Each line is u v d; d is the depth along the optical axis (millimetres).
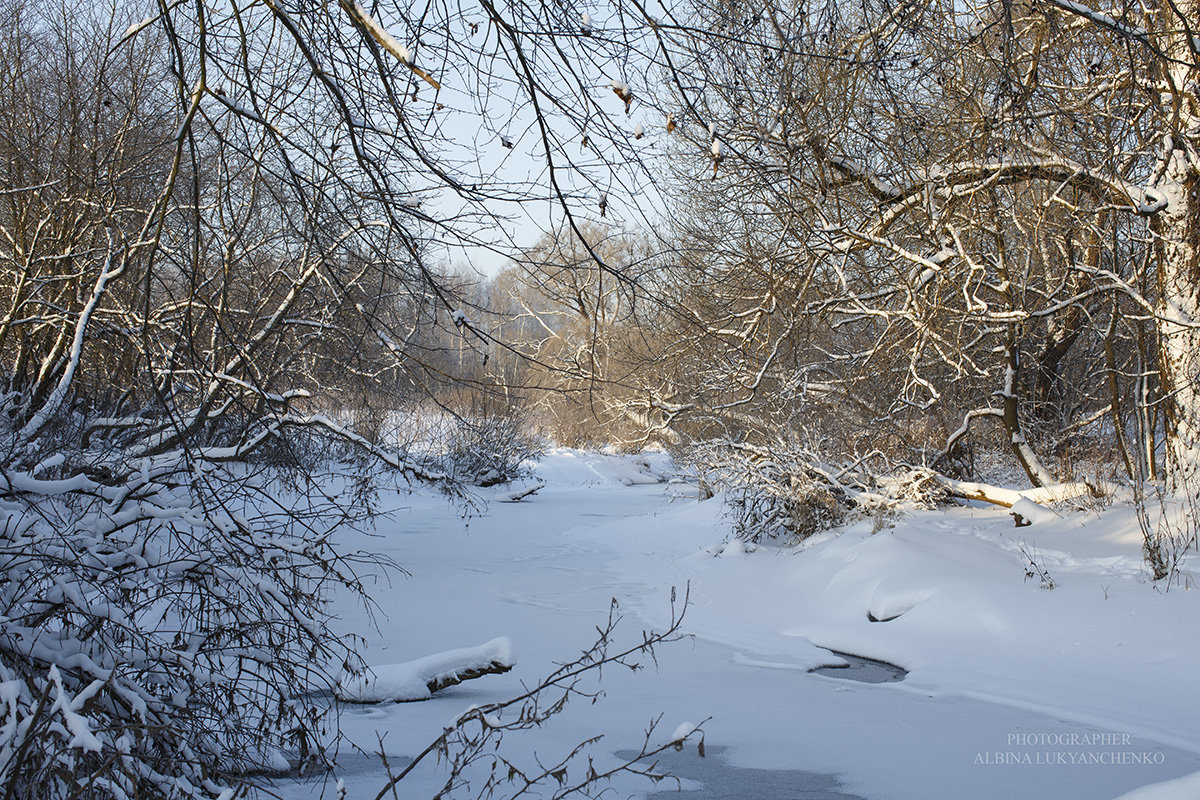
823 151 8602
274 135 3510
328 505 7574
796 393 17469
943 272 11891
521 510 26641
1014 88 9523
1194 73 11391
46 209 10625
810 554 14836
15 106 11805
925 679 8930
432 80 2889
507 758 6078
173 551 5383
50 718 3336
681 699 8109
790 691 8516
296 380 11477
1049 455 19203
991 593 10797
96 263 9391
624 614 12359
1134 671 8156
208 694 4988
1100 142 12711
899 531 14000
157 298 8797
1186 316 12398
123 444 7621
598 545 19609
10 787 3383
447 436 25719
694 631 11531
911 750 6457
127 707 4211
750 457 17812
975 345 17141
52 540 4848
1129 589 9984
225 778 4246
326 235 4066
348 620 11148
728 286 13281
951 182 11570
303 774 5480
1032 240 14422
